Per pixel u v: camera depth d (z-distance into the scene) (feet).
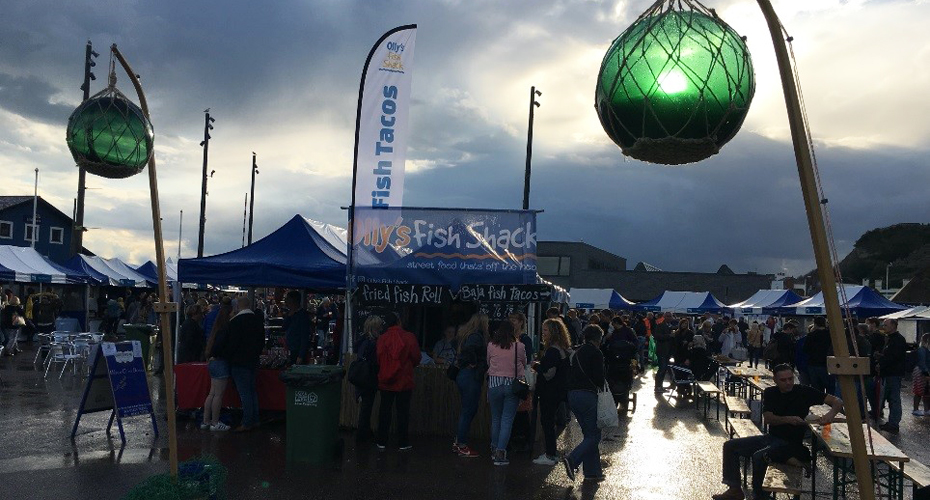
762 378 54.19
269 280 41.50
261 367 40.06
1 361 68.90
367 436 36.29
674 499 27.66
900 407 46.91
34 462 29.89
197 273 41.93
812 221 11.02
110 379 34.30
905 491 31.45
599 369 29.81
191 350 42.83
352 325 40.65
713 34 10.67
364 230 40.88
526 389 32.60
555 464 32.78
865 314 100.01
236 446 34.06
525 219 41.11
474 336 34.19
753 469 26.81
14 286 121.08
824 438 26.25
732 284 227.81
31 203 184.24
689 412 53.36
